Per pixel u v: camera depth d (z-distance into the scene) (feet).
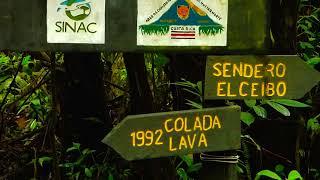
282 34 10.85
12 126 15.08
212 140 7.55
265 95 7.89
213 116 7.54
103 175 11.95
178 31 7.64
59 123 13.26
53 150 11.62
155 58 12.39
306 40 13.28
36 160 13.04
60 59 14.58
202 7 7.70
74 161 12.78
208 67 7.66
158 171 11.30
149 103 11.44
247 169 10.95
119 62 15.90
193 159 11.41
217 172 7.97
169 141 7.30
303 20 13.12
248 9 7.88
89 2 7.38
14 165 14.03
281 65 7.91
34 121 13.84
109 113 13.93
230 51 7.87
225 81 7.73
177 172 11.17
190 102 10.92
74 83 12.79
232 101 9.08
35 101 13.74
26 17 7.26
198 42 7.73
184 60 11.96
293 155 11.50
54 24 7.32
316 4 13.79
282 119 11.43
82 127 12.87
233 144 7.68
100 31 7.43
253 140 11.13
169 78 12.82
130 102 12.04
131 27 7.50
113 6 7.45
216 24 7.78
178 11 7.62
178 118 7.34
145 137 7.16
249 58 7.80
